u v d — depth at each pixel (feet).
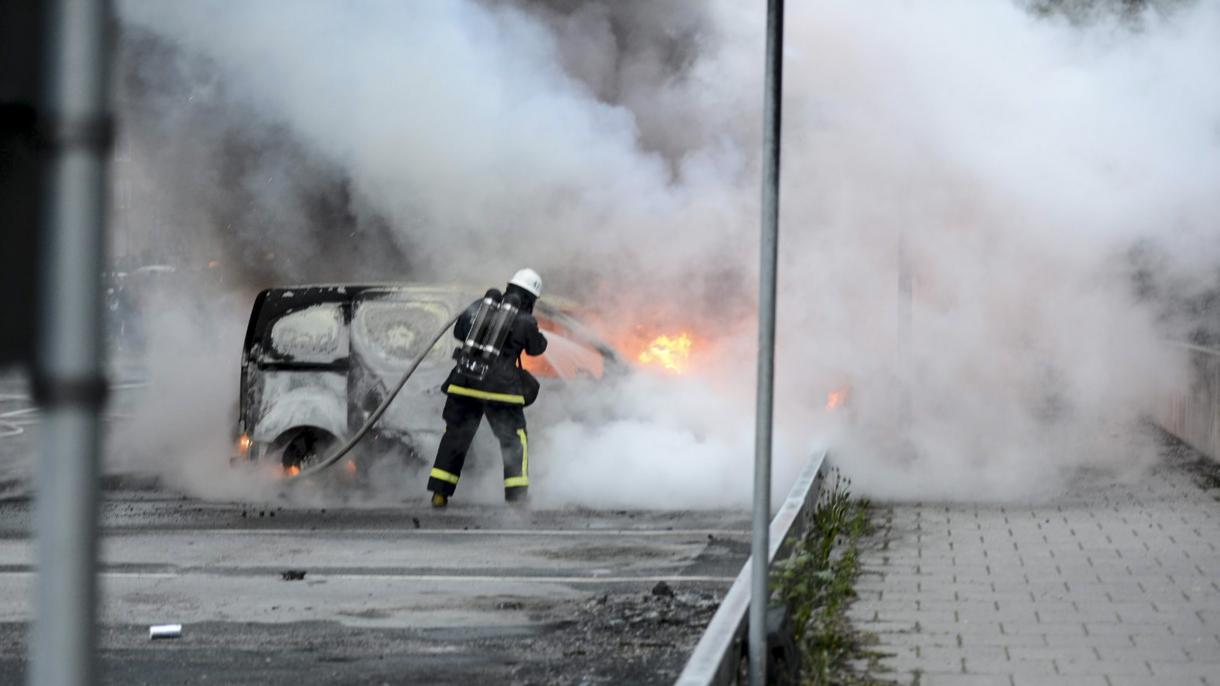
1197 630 27.86
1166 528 39.96
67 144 8.87
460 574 35.01
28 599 32.37
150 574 35.06
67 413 8.91
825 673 24.22
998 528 40.14
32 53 8.81
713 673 19.49
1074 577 33.12
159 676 26.03
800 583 27.96
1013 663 25.46
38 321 8.84
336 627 29.73
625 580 34.22
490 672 26.35
